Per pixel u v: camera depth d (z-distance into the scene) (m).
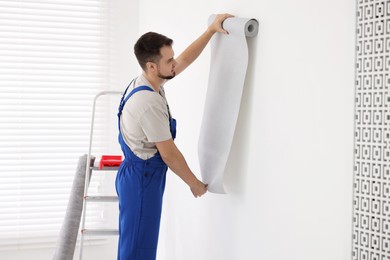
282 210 2.39
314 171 2.18
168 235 3.85
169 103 3.82
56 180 4.38
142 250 2.89
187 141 3.46
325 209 2.12
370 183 1.85
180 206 3.58
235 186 2.78
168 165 2.80
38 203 4.36
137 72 4.51
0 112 4.25
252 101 2.61
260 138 2.55
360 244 1.89
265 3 2.49
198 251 3.27
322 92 2.12
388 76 1.77
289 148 2.33
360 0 1.87
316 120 2.16
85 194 3.44
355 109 1.91
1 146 4.26
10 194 4.29
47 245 4.38
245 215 2.70
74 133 4.41
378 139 1.81
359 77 1.88
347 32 1.99
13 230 4.30
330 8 2.07
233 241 2.82
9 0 4.23
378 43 1.81
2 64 4.25
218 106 2.78
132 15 4.49
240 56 2.61
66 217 3.54
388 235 1.78
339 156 2.04
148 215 2.87
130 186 2.87
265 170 2.51
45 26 4.31
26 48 4.28
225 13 2.80
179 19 3.56
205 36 2.84
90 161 3.61
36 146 4.34
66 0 4.34
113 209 4.53
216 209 3.01
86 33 4.40
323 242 2.13
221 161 2.75
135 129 2.81
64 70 4.37
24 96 4.30
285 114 2.36
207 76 3.15
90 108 4.45
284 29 2.35
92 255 4.48
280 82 2.39
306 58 2.21
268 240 2.50
